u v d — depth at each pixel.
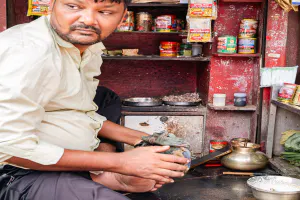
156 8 4.03
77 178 1.63
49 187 1.60
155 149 1.67
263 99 3.40
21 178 1.64
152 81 4.16
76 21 1.46
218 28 3.59
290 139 2.96
